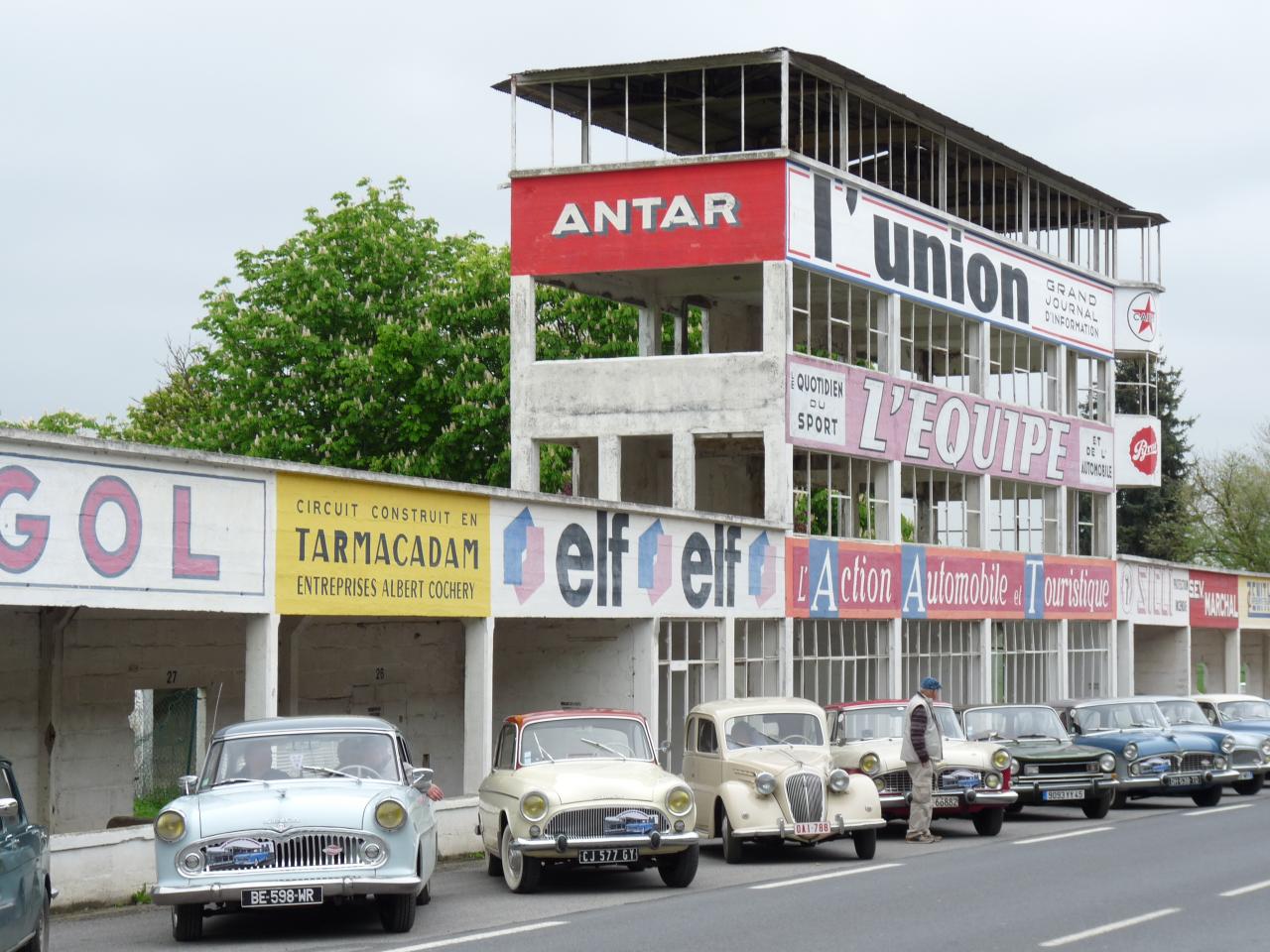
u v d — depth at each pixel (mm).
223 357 47469
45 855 13031
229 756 15445
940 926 14023
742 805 20375
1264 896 15859
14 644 21641
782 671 32844
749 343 42188
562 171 35375
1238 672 58969
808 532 34125
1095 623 47344
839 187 35656
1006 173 42875
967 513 41062
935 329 39906
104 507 17828
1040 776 26531
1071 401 46219
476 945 13344
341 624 28047
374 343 46281
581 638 29406
